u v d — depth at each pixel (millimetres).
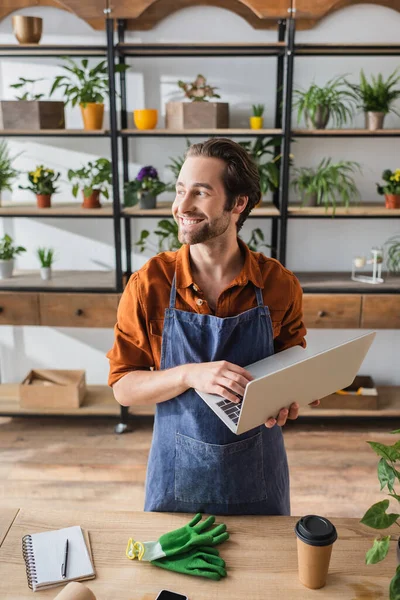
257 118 3152
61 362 3742
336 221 3475
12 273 3410
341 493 2770
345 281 3281
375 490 2799
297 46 2875
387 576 1189
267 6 2812
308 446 3188
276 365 1411
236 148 1313
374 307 3143
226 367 1310
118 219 3100
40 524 1342
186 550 1235
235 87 3320
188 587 1162
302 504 2674
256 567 1214
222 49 2918
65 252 3604
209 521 1324
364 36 3232
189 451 1465
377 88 3043
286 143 2992
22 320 3236
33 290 3199
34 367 3756
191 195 1284
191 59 3283
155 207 3205
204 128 3051
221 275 1437
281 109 3283
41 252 3342
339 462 3037
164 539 1260
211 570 1195
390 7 3178
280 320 1513
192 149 1319
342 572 1199
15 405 3412
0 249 3398
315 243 3510
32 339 3711
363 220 3471
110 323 3213
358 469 2975
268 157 3406
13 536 1303
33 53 3078
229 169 1287
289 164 3104
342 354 1229
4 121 3053
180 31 3254
